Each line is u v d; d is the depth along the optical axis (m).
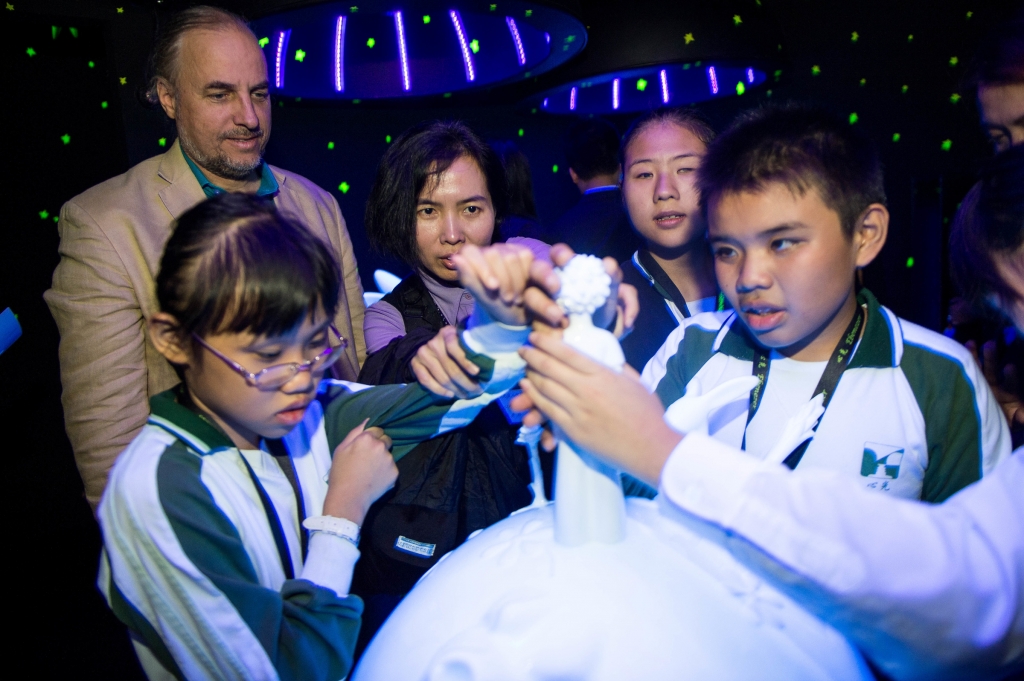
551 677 0.56
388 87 1.92
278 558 0.90
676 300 1.57
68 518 3.44
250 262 0.76
